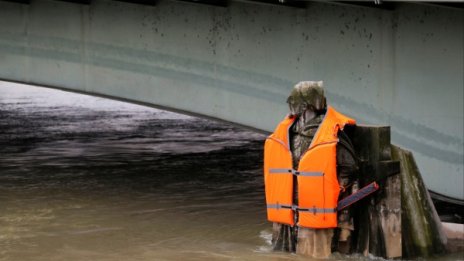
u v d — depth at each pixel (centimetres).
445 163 1323
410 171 996
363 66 1406
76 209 1340
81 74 1827
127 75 1756
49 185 1560
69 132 2414
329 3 1437
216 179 1647
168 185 1573
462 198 1306
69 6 1820
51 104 3294
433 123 1328
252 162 1875
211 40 1617
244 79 1577
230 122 1614
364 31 1398
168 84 1697
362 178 955
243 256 1020
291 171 952
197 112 1661
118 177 1659
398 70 1362
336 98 1449
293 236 993
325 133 925
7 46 1916
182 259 1008
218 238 1137
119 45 1756
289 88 1512
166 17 1680
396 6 1348
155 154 1986
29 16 1880
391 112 1377
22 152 1998
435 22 1306
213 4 1583
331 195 930
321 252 962
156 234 1162
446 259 1001
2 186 1545
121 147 2108
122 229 1193
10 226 1209
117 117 2853
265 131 1563
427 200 1008
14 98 3519
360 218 966
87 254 1042
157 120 2755
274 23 1519
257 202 1408
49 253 1048
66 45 1838
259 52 1549
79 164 1822
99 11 1778
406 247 993
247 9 1554
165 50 1689
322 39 1457
